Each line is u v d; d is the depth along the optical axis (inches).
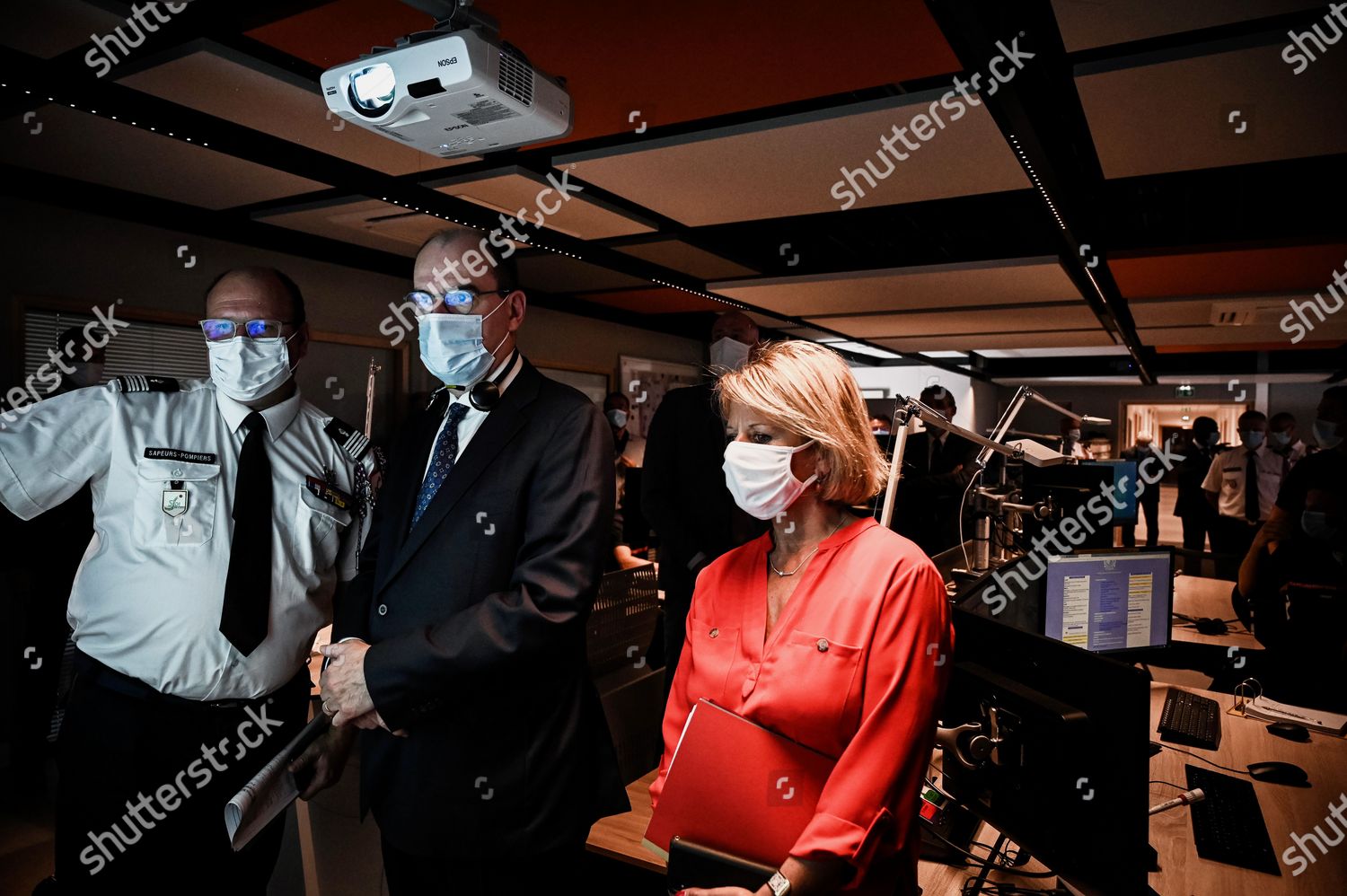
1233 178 141.6
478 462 52.1
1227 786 69.2
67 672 126.5
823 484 45.0
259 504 61.0
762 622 46.1
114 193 141.9
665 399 101.4
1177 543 438.3
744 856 42.1
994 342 309.1
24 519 56.4
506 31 79.3
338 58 88.1
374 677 47.2
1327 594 121.6
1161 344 322.7
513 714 49.9
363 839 73.7
